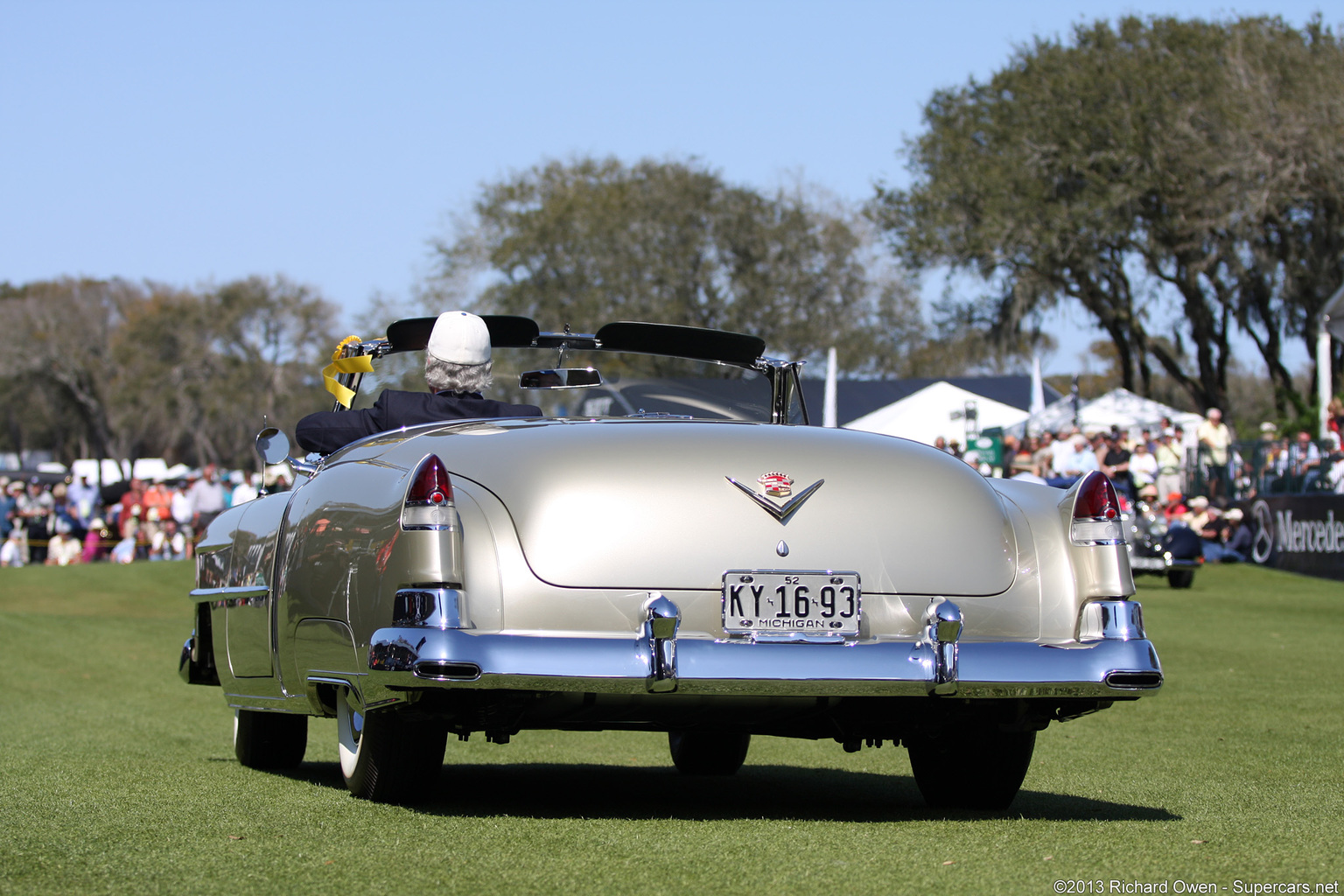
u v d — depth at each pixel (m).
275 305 199.25
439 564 8.39
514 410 10.99
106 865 7.44
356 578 8.95
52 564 63.44
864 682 8.48
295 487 10.88
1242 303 89.12
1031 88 90.62
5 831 8.45
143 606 44.81
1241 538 49.16
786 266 114.50
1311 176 81.44
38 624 33.69
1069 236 86.62
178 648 30.83
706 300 115.56
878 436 9.51
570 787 11.36
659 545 8.59
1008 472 42.75
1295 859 7.84
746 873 7.29
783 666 8.44
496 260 117.38
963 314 96.88
